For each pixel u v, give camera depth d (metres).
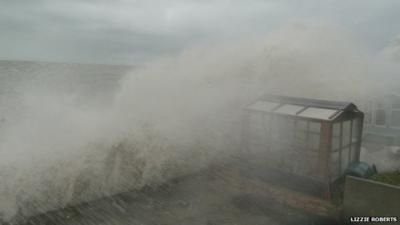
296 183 6.91
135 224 5.53
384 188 4.98
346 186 5.47
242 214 5.91
